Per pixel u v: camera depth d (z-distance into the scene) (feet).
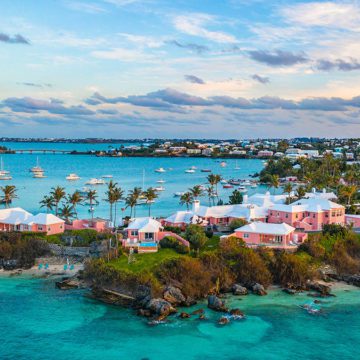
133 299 296.30
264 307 291.79
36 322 266.98
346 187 594.24
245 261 330.95
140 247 351.46
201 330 259.39
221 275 321.73
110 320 270.87
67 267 361.30
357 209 524.11
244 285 324.60
